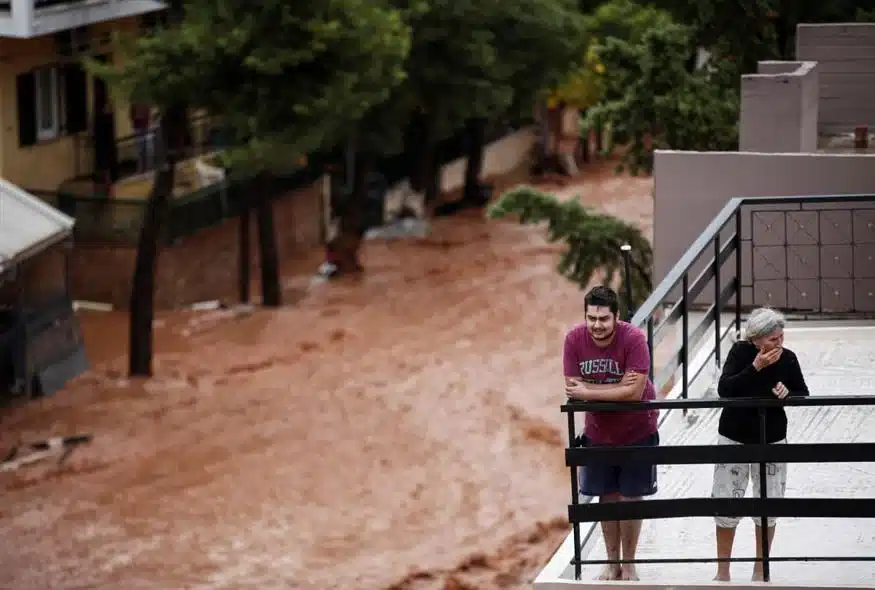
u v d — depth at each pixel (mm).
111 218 52188
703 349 17734
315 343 46688
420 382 41781
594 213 31609
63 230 42188
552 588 12266
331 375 42750
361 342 46812
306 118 42594
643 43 32781
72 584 27891
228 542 30078
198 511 31828
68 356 43125
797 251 19750
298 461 35062
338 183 59344
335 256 57969
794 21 31844
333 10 42188
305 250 64750
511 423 37844
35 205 42719
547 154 82875
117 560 29078
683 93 31703
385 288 55312
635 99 32281
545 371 42844
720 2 30781
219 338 47875
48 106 53188
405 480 33812
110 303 52625
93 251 52531
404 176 73688
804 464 14891
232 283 57469
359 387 41375
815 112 23297
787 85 22203
